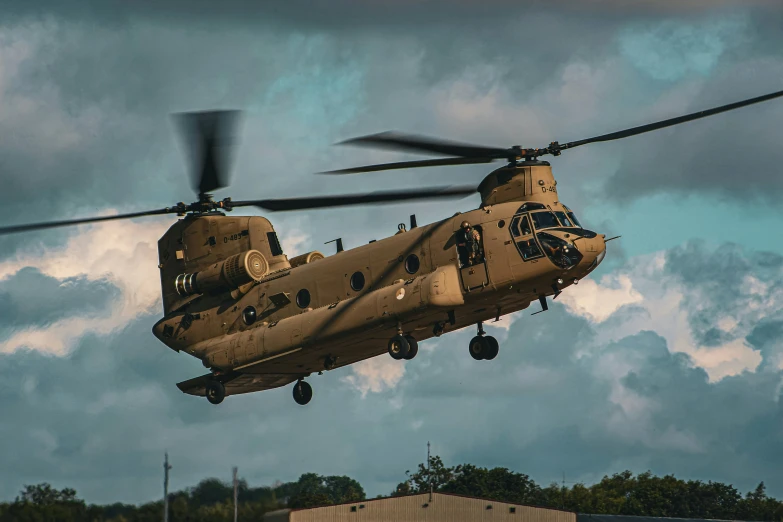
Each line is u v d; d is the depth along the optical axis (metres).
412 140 32.25
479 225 34.25
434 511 41.31
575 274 33.75
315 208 36.22
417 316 34.53
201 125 39.12
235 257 40.09
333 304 37.06
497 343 36.88
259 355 38.31
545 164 34.75
